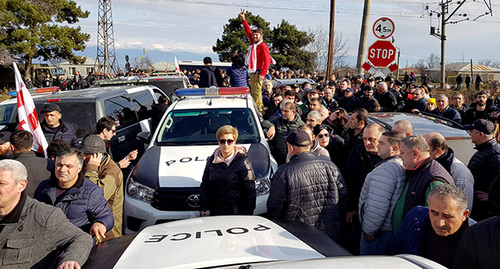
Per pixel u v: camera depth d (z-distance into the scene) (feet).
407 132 12.84
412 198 9.48
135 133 22.11
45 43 126.93
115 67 186.39
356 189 12.94
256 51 27.78
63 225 8.38
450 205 7.61
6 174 7.76
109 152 16.52
